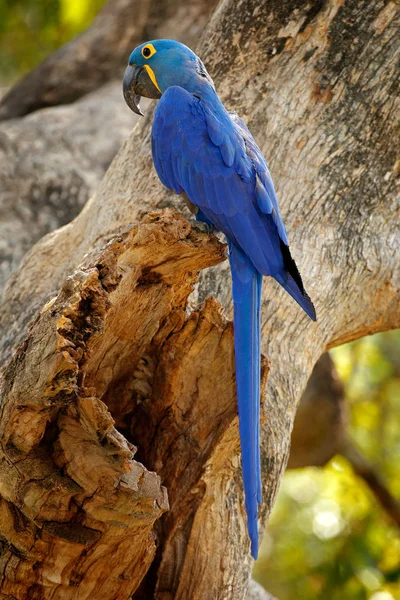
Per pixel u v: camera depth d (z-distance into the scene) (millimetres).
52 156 16312
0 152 16047
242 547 8141
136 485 6391
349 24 9750
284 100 9828
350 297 9891
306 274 9508
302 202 9703
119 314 7086
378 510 19281
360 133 9836
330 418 16969
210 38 10359
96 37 20266
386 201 9969
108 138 17219
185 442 7617
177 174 8320
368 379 18906
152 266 7000
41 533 6516
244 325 7340
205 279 9312
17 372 6477
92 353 6793
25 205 15469
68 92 20000
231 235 7875
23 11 23453
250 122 9820
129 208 9930
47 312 6504
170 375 7535
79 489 6375
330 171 9789
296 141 9773
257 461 6797
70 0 23297
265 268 7664
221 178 8008
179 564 7734
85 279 6523
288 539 18875
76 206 15758
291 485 20016
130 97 9500
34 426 6359
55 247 11062
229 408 7434
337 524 18688
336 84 9805
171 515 7668
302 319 9570
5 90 26172
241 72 10000
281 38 9922
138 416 7902
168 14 19984
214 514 7730
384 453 19375
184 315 7375
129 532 6590
